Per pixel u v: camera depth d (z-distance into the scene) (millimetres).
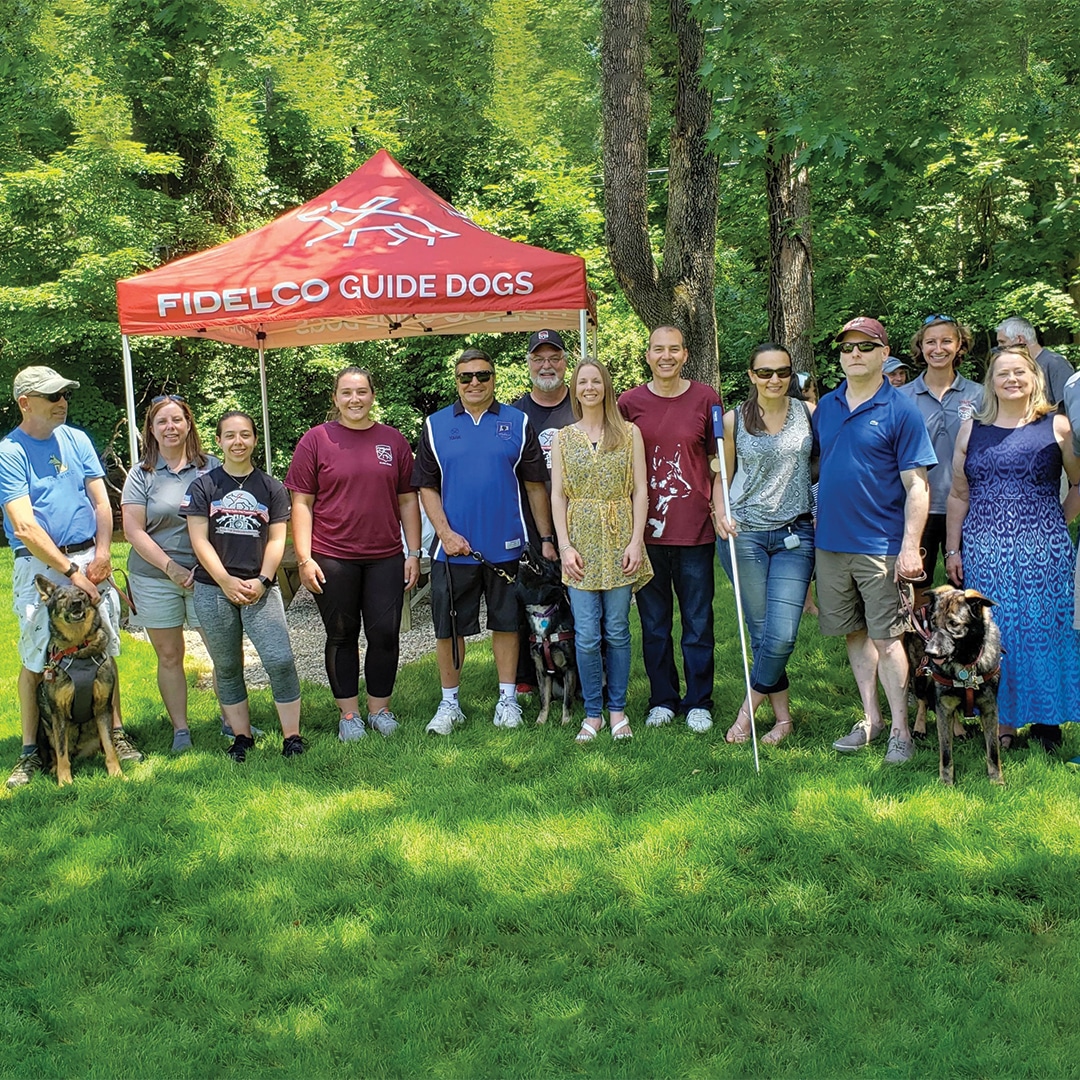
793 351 10156
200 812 4516
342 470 5227
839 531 4594
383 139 18828
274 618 5164
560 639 5359
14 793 4781
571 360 15867
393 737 5406
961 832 3906
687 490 5180
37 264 16031
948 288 14898
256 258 6480
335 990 3176
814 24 6676
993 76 6891
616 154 7719
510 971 3244
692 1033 2895
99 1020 3072
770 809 4176
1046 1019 2873
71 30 15023
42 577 4766
